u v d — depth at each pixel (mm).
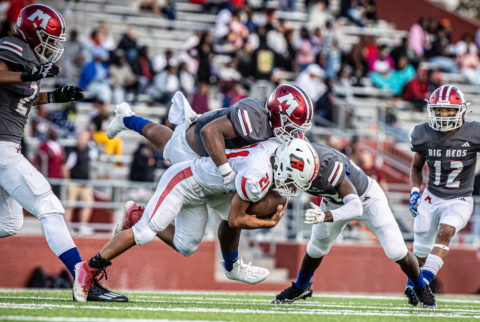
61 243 14359
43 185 14266
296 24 51438
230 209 14289
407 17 62062
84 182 30875
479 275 35250
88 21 45938
